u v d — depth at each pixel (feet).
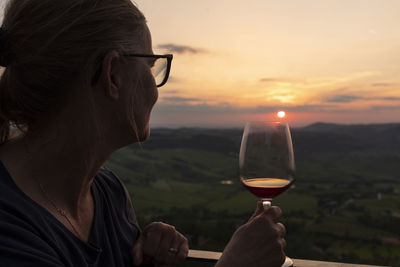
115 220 2.86
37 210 1.96
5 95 2.09
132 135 2.35
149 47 2.39
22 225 1.73
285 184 3.01
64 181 2.18
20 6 2.03
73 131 2.12
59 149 2.12
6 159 2.09
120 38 2.15
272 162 3.09
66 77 2.03
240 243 2.24
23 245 1.60
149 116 2.41
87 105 2.10
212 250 3.85
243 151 3.16
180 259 3.11
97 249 2.32
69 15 2.02
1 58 1.98
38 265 1.57
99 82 2.12
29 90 2.02
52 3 2.02
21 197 1.91
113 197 3.02
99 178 2.95
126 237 2.93
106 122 2.22
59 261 1.73
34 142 2.10
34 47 1.99
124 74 2.21
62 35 2.00
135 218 3.29
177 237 3.16
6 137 2.28
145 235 3.07
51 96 2.04
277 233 2.24
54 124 2.10
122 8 2.16
